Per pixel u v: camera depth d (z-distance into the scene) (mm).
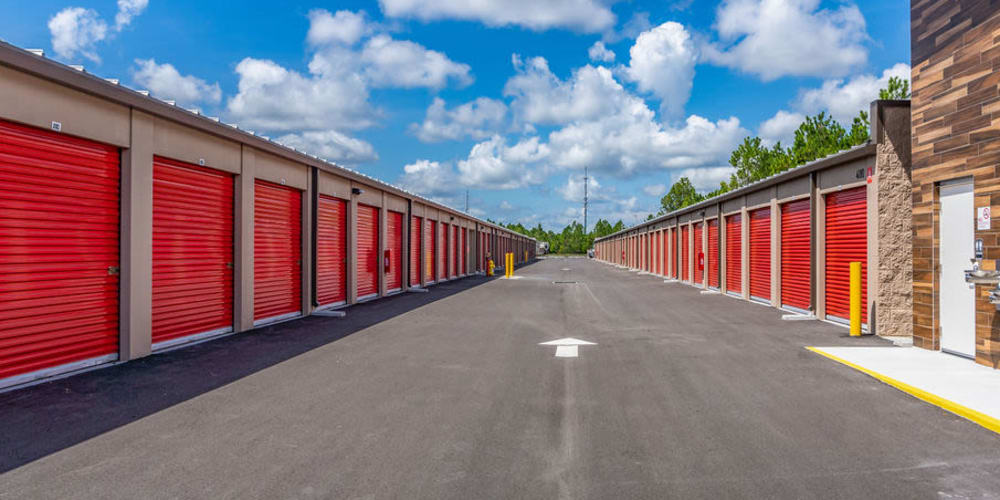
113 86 7207
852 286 9758
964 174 7348
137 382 6488
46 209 6766
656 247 32906
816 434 4676
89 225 7355
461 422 4988
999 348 6883
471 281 26328
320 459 4117
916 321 8508
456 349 8555
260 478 3783
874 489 3625
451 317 12578
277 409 5395
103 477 3803
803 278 13398
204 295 9617
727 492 3566
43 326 6730
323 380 6566
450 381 6512
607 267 46531
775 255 14852
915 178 8406
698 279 23219
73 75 6676
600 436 4629
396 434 4672
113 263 7715
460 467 3975
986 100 6941
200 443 4461
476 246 35188
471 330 10539
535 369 7148
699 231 23109
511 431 4750
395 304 15656
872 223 9969
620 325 11234
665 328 10797
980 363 7191
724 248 19578
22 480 3752
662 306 15039
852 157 10484
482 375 6820
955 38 7461
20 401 5688
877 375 6645
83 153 7254
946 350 7977
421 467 3973
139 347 7957
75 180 7145
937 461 4102
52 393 5996
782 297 14750
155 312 8492
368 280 17250
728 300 16922
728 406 5484
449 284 24203
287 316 12320
